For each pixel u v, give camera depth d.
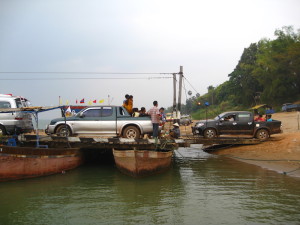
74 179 10.52
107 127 13.08
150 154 10.74
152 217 6.67
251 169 12.30
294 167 11.88
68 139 11.91
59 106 11.58
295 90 56.28
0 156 9.52
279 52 56.78
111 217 6.69
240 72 71.38
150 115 13.07
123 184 9.74
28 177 10.39
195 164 14.08
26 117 13.88
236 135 16.95
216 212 6.96
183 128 36.22
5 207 7.41
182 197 8.19
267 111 42.78
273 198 8.01
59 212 7.04
